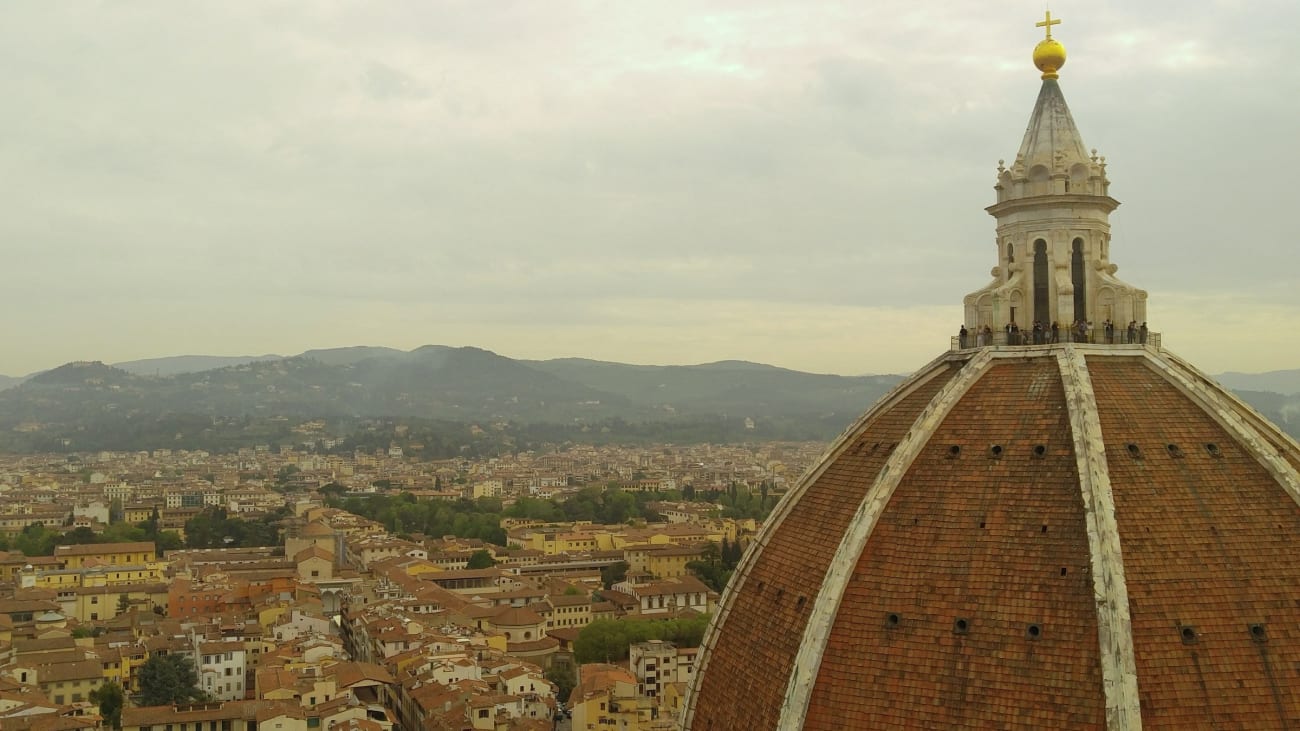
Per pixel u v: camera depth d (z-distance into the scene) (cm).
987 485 6806
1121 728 5788
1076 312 7812
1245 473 6725
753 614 7725
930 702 6312
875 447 7738
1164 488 6581
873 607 6725
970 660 6297
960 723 6188
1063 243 7800
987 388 7381
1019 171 7981
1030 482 6688
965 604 6456
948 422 7294
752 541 8212
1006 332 7819
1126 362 7412
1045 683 6066
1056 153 7906
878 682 6506
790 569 7588
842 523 7350
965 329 8169
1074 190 7838
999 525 6612
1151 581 6228
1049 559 6366
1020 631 6244
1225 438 6900
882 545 6931
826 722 6569
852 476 7681
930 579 6631
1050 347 7494
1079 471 6544
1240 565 6331
